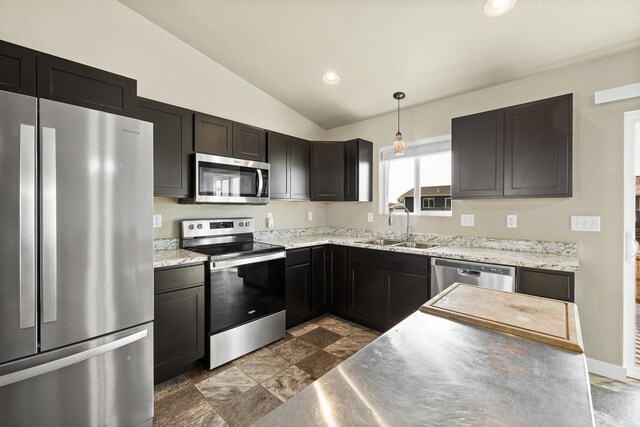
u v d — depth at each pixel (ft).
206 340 7.13
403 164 11.01
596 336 6.98
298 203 12.08
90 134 4.63
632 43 6.32
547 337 2.66
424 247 9.52
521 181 7.14
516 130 7.21
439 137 9.82
